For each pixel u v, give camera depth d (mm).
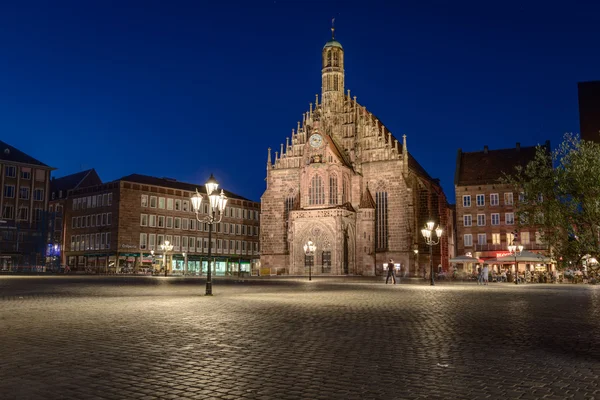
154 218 108312
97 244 106938
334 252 90188
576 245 30094
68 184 128250
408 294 34781
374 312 21609
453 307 24500
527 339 14570
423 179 99188
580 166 29844
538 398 8547
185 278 70062
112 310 21250
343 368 10648
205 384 9289
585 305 26219
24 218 114750
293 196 102688
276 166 104625
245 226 127062
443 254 103938
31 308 21812
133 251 104125
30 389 8781
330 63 106688
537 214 31453
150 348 12633
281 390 8930
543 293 37625
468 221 92875
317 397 8516
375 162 97812
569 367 10875
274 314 20422
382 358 11688
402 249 94000
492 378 9875
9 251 110625
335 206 93125
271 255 102625
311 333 15312
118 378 9625
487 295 34500
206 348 12734
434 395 8688
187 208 114500
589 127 82188
